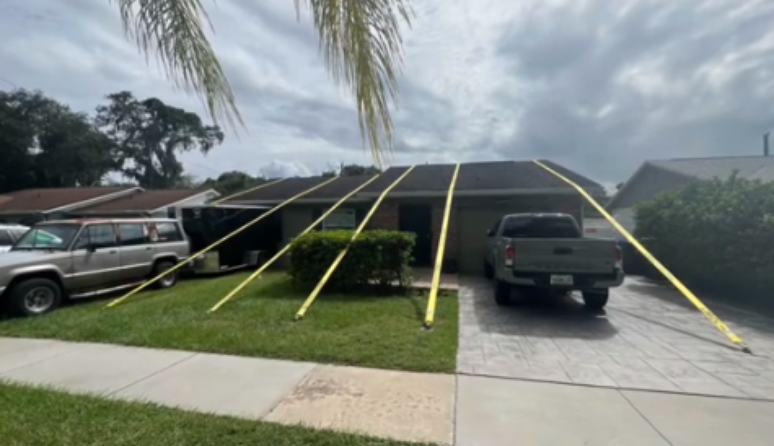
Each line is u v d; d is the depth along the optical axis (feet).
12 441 9.43
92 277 26.07
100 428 10.00
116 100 124.88
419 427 10.09
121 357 15.42
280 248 46.93
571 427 10.07
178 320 20.29
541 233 28.43
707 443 9.33
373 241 27.78
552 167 46.09
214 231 39.14
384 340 16.85
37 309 22.72
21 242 26.37
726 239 25.62
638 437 9.59
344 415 10.73
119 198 74.79
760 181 25.89
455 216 41.24
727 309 23.56
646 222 35.96
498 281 24.40
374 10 6.26
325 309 22.45
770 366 14.28
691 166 51.11
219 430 9.91
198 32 7.97
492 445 9.29
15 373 13.97
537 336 18.07
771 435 9.66
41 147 119.65
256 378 13.28
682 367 14.20
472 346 16.63
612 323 20.44
